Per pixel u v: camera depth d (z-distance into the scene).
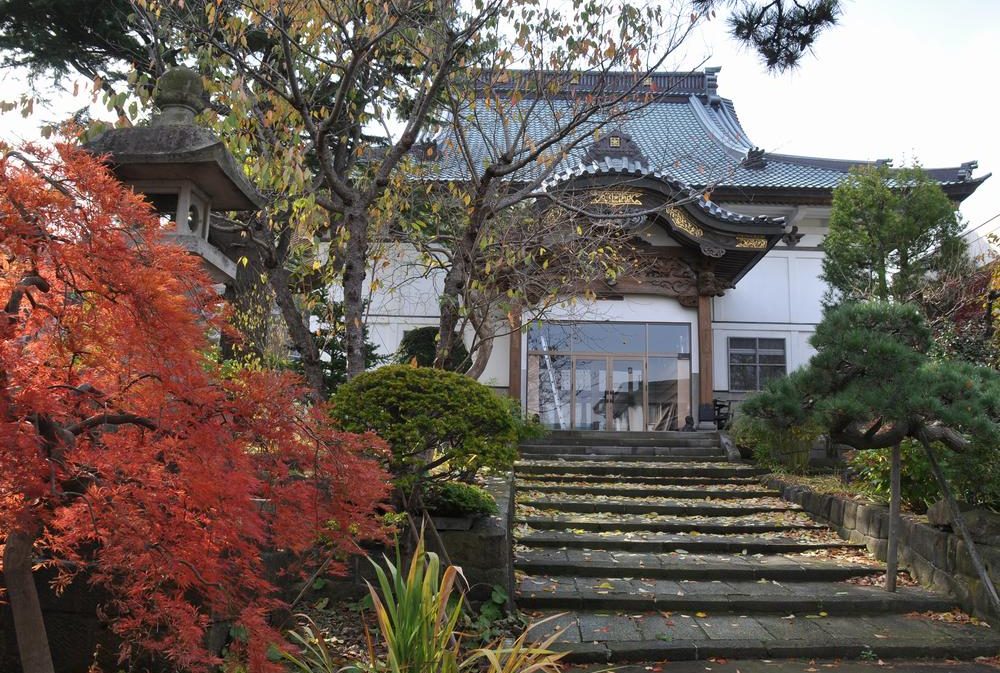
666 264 17.84
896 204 14.13
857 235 14.31
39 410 2.33
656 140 22.42
